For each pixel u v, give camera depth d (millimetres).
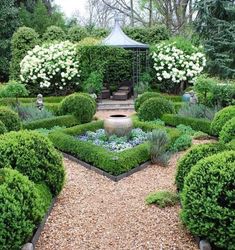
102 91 15094
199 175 3561
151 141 6309
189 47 14117
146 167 6152
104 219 4195
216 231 3350
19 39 14805
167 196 4590
